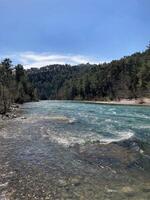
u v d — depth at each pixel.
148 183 12.12
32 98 144.00
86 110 56.09
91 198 10.50
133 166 14.47
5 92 67.12
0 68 106.25
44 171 13.61
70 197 10.58
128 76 136.25
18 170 13.70
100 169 14.01
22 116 41.16
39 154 16.86
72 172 13.52
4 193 10.83
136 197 10.60
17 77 137.62
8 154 16.81
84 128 27.17
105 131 25.14
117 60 161.62
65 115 42.56
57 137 22.23
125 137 21.61
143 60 133.38
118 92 139.88
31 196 10.60
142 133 23.77
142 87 118.12
